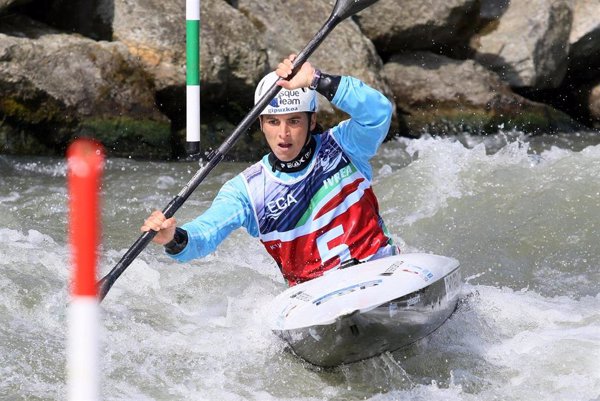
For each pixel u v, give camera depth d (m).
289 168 14.51
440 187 24.19
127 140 30.30
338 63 34.88
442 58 38.91
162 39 31.41
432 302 13.85
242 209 14.63
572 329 15.70
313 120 14.62
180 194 13.84
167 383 13.38
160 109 31.84
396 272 13.91
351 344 12.99
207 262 19.20
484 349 14.75
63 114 29.14
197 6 16.48
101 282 12.67
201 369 13.92
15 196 24.86
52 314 15.52
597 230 21.50
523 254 20.73
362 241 14.88
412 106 37.66
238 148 32.38
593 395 12.97
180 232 13.52
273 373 13.84
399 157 33.47
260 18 34.41
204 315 16.34
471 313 15.89
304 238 14.80
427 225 22.42
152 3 31.98
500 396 13.07
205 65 31.25
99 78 29.78
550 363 14.10
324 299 13.38
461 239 21.62
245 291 17.58
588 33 40.03
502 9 40.16
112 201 25.12
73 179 3.80
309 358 13.65
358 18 38.34
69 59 29.44
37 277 16.91
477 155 25.80
